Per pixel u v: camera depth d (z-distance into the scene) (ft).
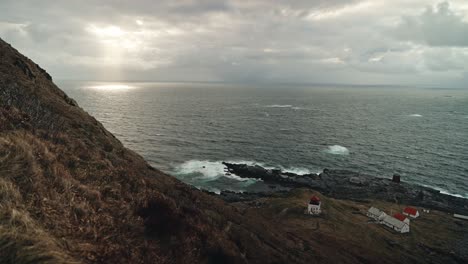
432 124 601.62
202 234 52.60
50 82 151.84
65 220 35.55
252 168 298.76
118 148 99.71
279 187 268.82
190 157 341.62
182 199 73.41
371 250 149.69
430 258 155.12
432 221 207.10
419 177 300.61
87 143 76.02
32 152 44.57
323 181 276.62
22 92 89.25
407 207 217.56
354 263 122.11
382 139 456.04
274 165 326.03
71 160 54.29
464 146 419.33
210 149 376.68
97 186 49.39
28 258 25.85
